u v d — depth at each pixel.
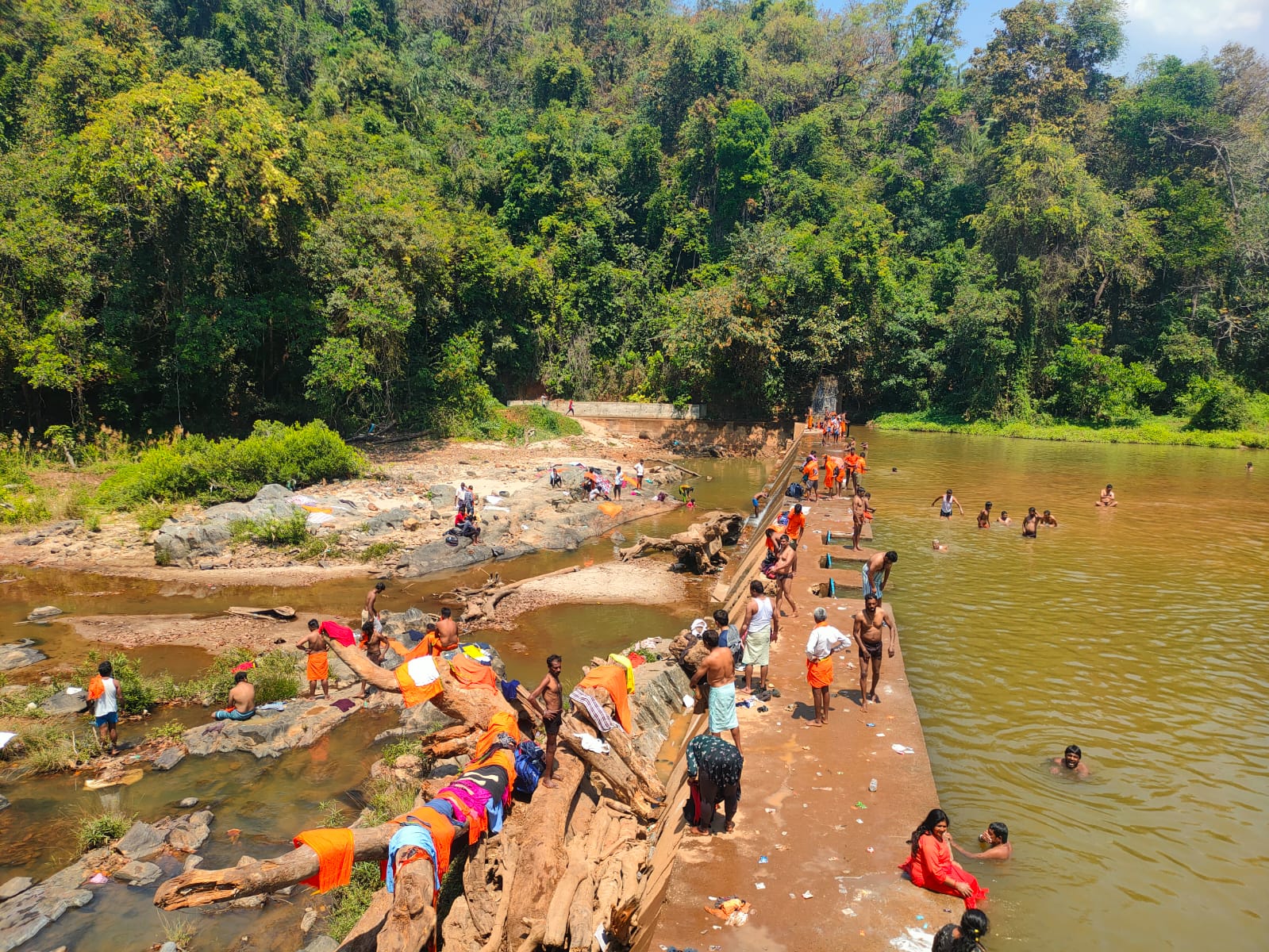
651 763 9.77
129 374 30.97
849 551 18.20
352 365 34.41
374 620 15.58
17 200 31.44
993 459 37.03
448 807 6.82
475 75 73.94
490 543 23.83
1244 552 19.55
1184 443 44.69
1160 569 18.09
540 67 67.88
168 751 11.31
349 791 10.51
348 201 37.56
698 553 22.02
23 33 43.66
